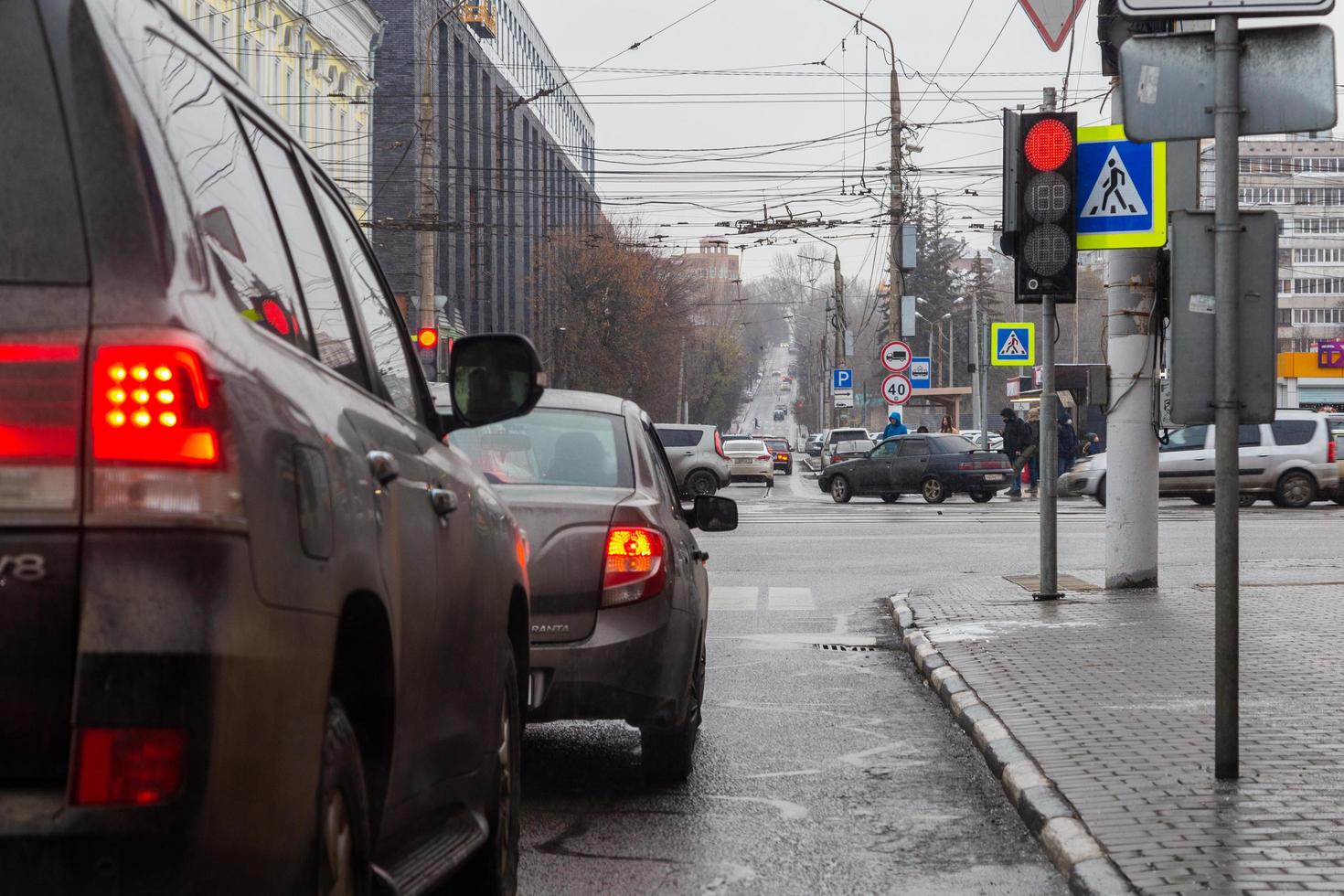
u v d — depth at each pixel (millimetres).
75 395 2623
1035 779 7801
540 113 110000
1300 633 13266
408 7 72500
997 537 27828
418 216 48031
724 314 184875
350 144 59031
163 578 2594
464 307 83625
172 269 2793
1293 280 175000
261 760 2750
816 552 25016
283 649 2838
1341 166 177500
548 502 7879
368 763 3723
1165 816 6871
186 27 3455
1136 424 16969
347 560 3277
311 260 4086
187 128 3162
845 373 66000
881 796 8156
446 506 4469
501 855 5344
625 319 103500
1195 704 9812
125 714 2541
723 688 11992
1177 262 7449
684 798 8125
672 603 7988
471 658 4805
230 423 2744
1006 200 15289
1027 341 44406
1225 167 7352
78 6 2824
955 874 6586
